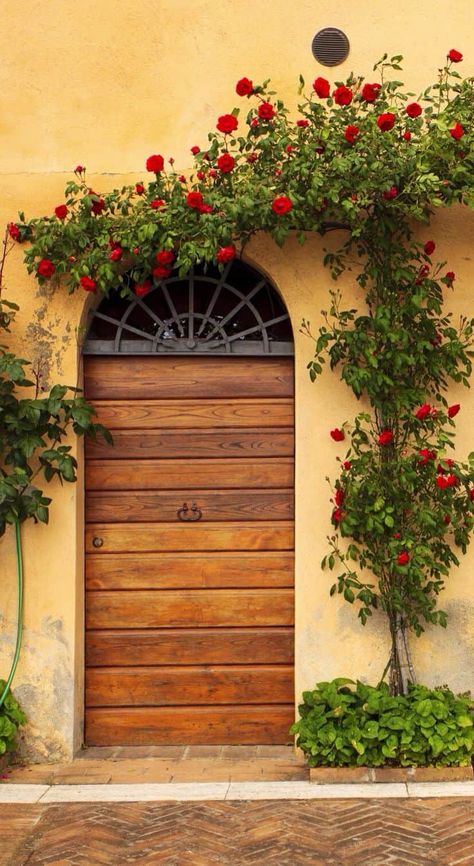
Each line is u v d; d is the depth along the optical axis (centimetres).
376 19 611
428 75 610
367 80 610
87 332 617
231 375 621
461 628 593
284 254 598
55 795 538
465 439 596
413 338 579
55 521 595
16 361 571
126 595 617
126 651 616
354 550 581
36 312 602
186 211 563
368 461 576
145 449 620
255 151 593
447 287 598
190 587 617
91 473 620
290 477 619
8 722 575
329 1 611
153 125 611
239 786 546
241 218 555
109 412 620
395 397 580
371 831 480
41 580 595
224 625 615
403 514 580
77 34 614
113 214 594
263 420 620
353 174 554
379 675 590
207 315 619
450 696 576
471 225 600
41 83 612
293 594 616
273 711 613
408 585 580
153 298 623
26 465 585
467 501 575
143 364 621
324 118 565
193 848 466
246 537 617
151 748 611
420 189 544
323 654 592
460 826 483
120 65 614
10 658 594
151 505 618
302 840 472
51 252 592
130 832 487
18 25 614
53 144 610
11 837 483
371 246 585
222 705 614
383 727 552
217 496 619
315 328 597
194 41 614
